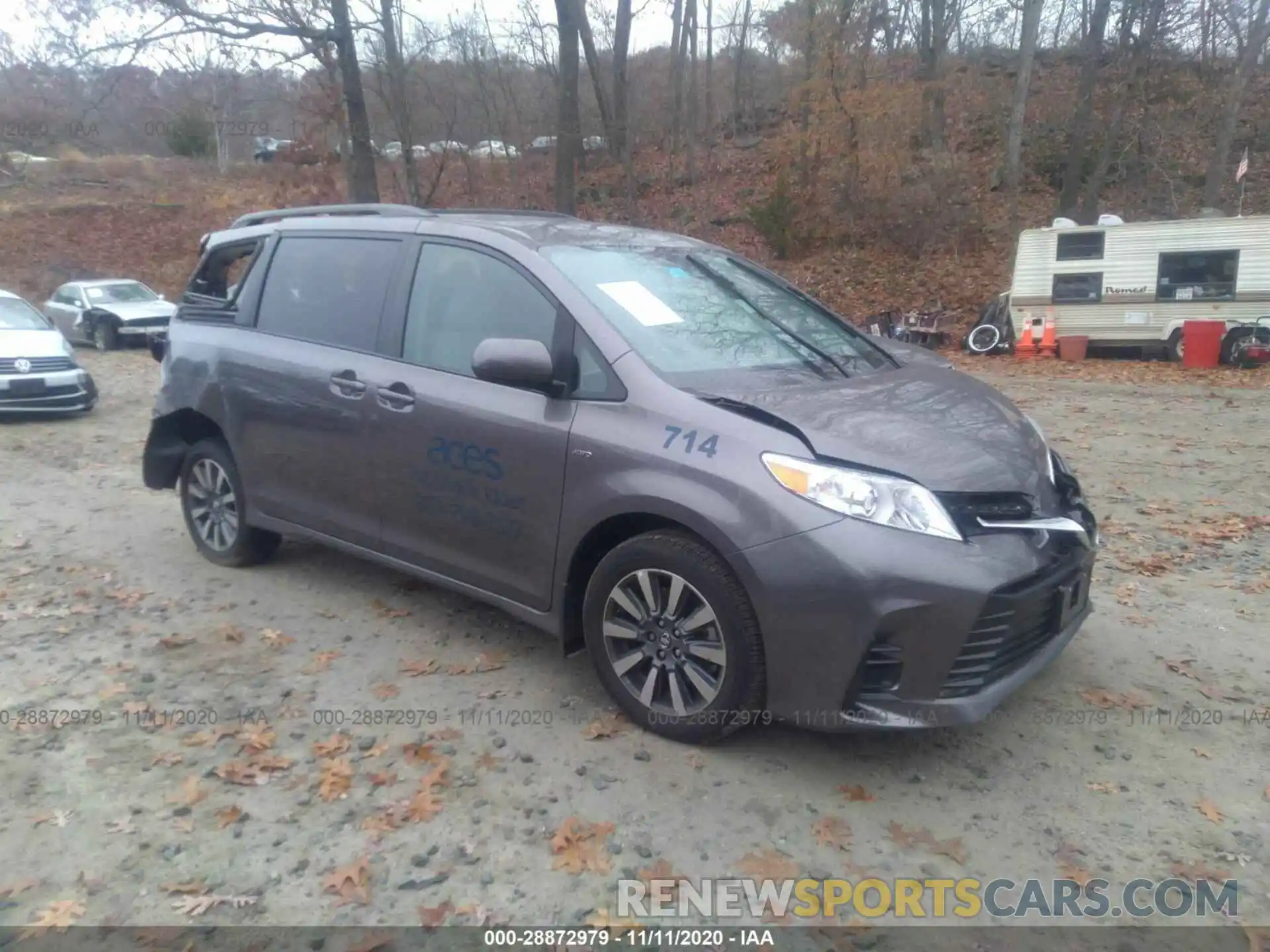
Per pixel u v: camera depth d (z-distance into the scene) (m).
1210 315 17.48
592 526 3.90
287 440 5.15
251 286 5.55
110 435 10.99
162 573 5.86
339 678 4.45
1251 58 22.47
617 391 3.93
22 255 28.86
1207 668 4.61
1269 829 3.41
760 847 3.27
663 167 30.52
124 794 3.56
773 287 5.11
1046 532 3.68
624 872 3.14
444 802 3.50
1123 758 3.82
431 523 4.53
